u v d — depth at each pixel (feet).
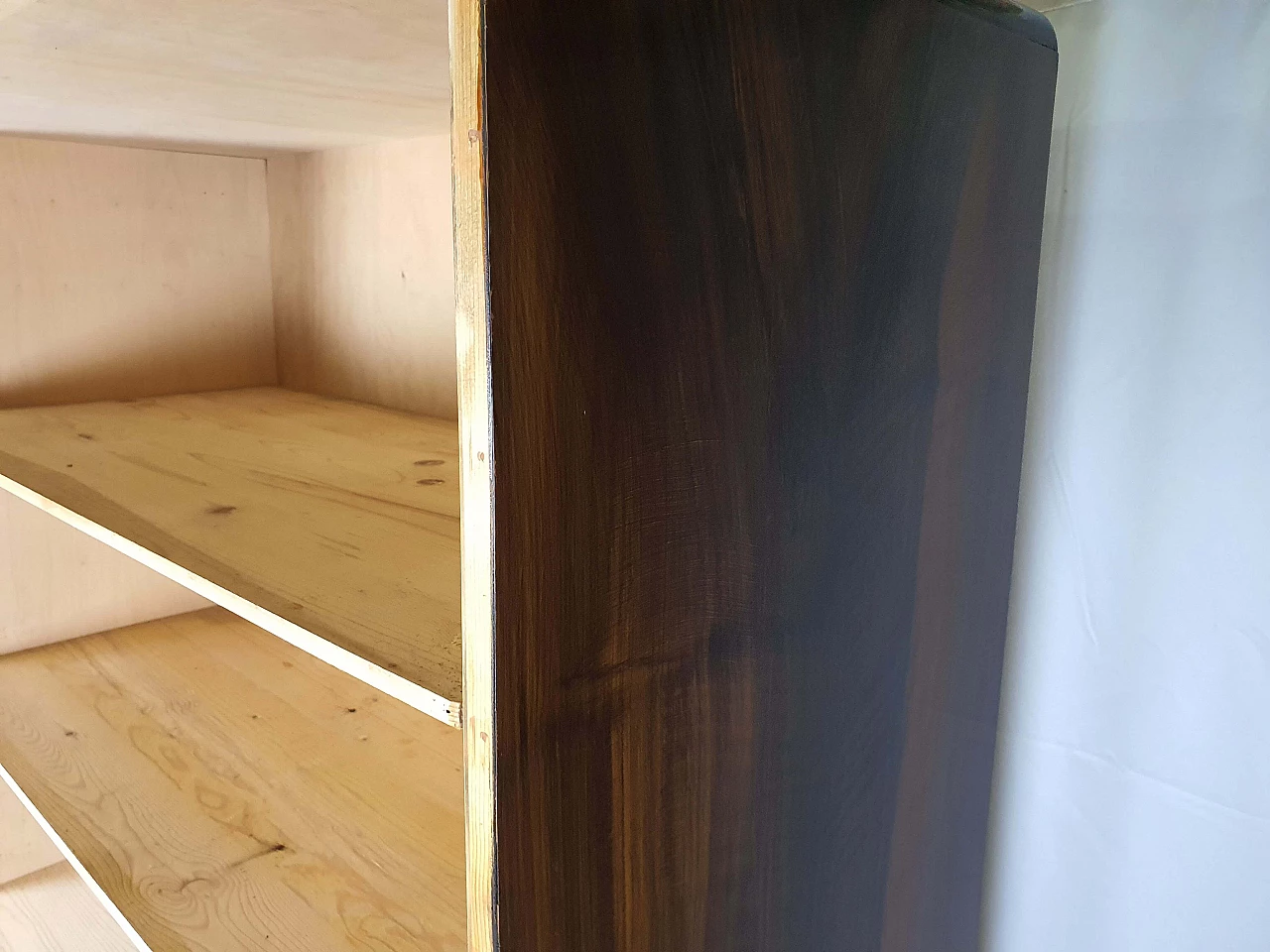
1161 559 2.43
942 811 2.49
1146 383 2.39
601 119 1.28
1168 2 2.21
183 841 3.01
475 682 1.33
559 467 1.32
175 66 2.27
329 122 3.20
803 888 2.02
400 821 3.11
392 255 3.90
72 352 4.12
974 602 2.42
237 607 1.89
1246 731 2.35
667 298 1.42
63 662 4.19
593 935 1.55
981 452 2.31
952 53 1.90
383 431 3.56
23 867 4.64
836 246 1.72
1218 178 2.20
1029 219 2.30
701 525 1.56
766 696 1.78
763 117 1.51
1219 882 2.45
